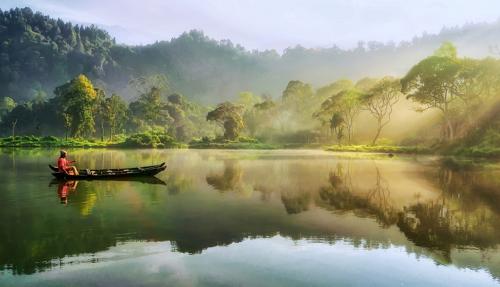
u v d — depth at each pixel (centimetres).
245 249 911
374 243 964
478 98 5984
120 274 747
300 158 4594
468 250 914
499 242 977
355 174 2616
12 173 2584
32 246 917
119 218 1216
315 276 746
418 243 967
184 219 1209
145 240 975
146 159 4259
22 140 9044
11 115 15012
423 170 2936
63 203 1469
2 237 988
